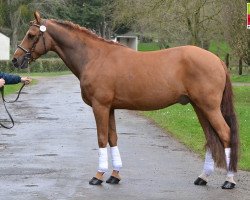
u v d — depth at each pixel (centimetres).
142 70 866
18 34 6719
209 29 3091
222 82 853
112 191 846
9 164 1048
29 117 1820
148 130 1531
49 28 908
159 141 1332
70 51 906
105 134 885
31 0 6431
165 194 829
